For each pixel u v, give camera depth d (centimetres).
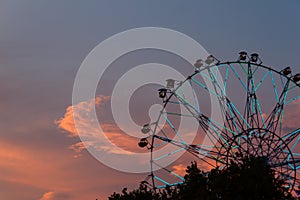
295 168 6147
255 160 5784
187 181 6106
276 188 5494
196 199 5688
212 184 5738
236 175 5619
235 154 6225
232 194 5525
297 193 6047
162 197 6325
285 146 6262
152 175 6719
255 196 5450
